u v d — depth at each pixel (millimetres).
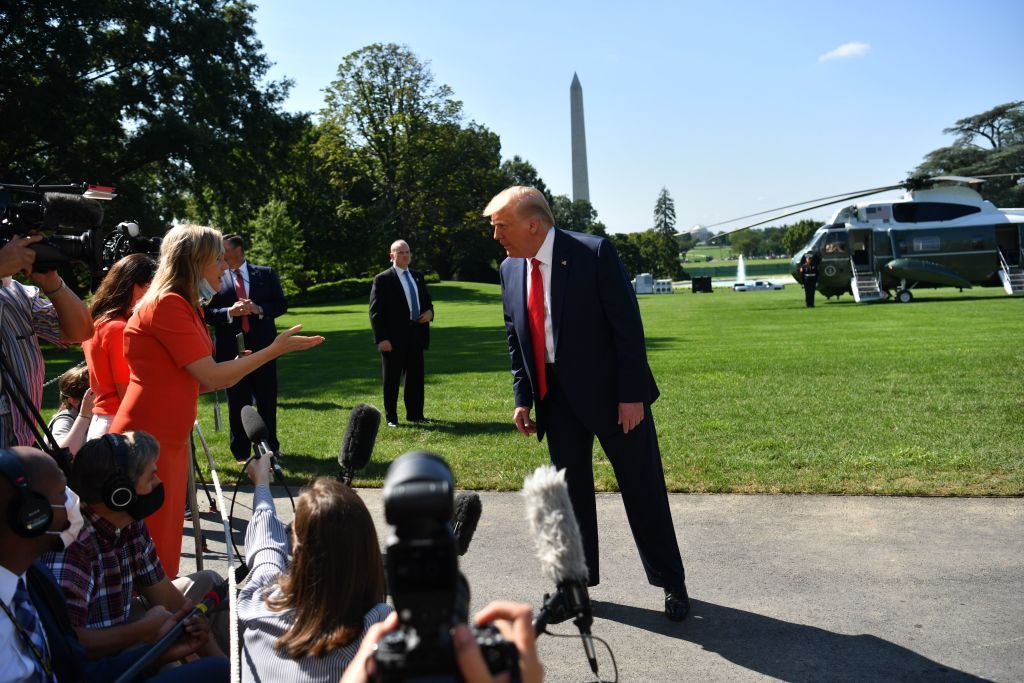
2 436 3420
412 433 8328
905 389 9477
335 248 54969
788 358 12945
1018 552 4605
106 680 2566
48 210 3227
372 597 2066
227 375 3635
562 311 4035
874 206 29359
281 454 7531
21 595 2361
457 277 76125
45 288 3422
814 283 28516
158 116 29547
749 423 7961
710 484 6023
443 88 54438
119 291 4340
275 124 32344
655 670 3520
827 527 5137
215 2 31875
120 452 2770
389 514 1029
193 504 4301
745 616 4000
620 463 4109
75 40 25781
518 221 3994
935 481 5840
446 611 1028
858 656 3551
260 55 32375
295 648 1997
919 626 3807
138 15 28703
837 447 6840
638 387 3975
